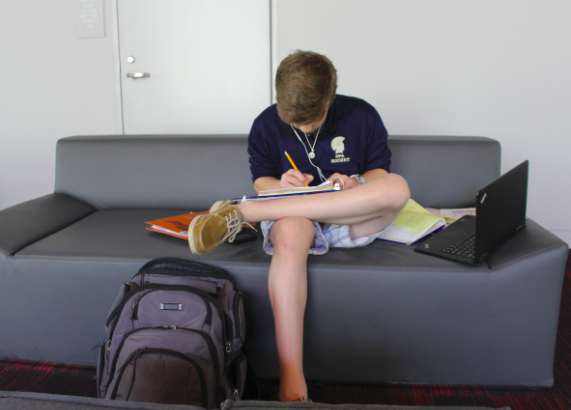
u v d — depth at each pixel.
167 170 1.85
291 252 1.12
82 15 2.71
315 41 2.58
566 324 1.65
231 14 2.62
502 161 2.60
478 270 1.17
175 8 2.65
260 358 1.30
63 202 1.77
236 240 1.38
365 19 2.52
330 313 1.23
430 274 1.18
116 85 2.79
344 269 1.20
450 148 1.75
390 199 1.19
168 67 2.73
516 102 2.51
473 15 2.44
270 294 1.13
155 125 2.83
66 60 2.79
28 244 1.40
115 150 1.87
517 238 1.29
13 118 2.90
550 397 1.24
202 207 1.84
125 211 1.81
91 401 0.47
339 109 1.48
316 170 1.50
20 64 2.82
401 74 2.57
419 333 1.22
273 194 1.27
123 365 1.04
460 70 2.52
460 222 1.46
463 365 1.24
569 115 2.46
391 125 2.64
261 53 2.66
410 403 1.22
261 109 2.75
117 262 1.28
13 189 3.01
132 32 2.71
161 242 1.39
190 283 1.17
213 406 1.04
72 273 1.29
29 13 2.74
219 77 2.72
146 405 0.47
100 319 1.32
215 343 1.07
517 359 1.22
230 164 1.82
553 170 2.55
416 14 2.48
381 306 1.21
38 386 1.30
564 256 1.14
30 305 1.34
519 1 2.38
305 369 1.29
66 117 2.87
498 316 1.19
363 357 1.26
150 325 1.10
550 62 2.42
